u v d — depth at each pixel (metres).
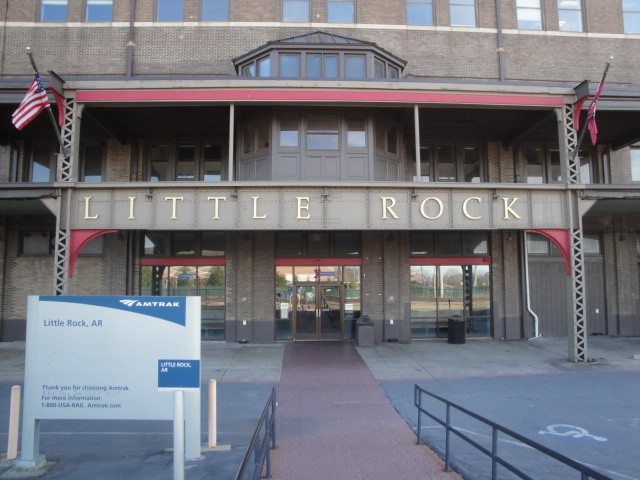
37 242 17.19
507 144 17.97
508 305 17.70
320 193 13.03
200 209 12.81
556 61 18.47
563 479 6.10
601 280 18.41
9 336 16.70
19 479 6.02
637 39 18.91
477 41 18.33
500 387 10.94
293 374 12.28
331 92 13.26
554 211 13.59
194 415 6.73
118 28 17.58
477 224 13.26
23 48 17.34
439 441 7.54
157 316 6.41
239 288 16.88
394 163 15.88
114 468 6.36
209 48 17.62
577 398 10.05
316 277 17.28
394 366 13.16
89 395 6.37
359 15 18.05
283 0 18.17
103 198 12.66
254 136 15.34
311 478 5.95
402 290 17.33
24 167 17.05
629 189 13.62
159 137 17.38
